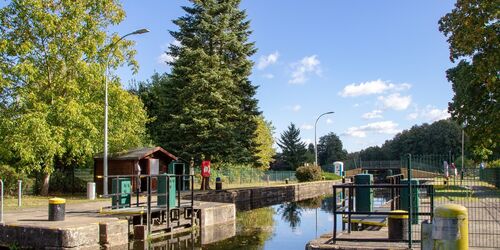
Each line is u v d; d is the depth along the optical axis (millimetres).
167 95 43656
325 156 153375
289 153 113500
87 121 30719
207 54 42562
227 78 41719
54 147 29172
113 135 34062
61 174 35875
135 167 32625
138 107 36531
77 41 31969
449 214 9734
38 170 30547
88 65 31875
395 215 12461
